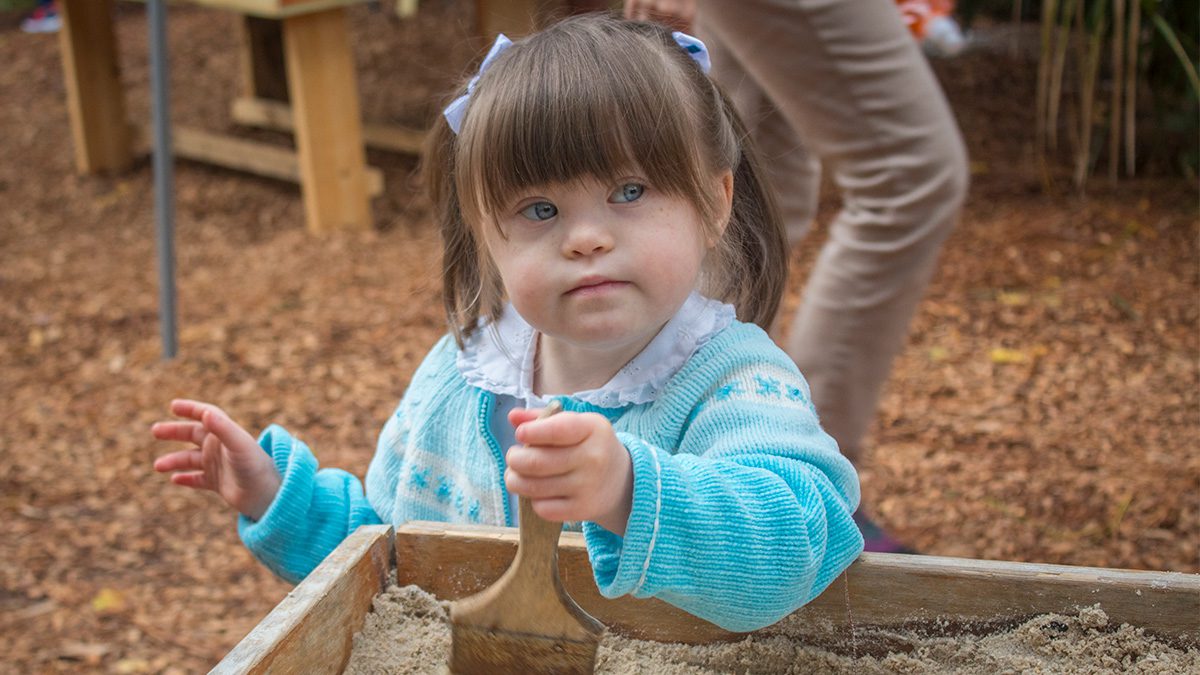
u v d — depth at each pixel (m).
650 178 1.13
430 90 5.89
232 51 6.84
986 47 5.70
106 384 3.54
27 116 6.07
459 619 1.05
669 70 1.18
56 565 2.72
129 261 4.45
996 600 1.21
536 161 1.11
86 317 3.97
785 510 1.08
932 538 2.55
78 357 3.71
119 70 5.34
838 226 2.17
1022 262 3.99
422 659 1.22
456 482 1.39
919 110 2.04
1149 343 3.43
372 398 3.37
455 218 1.41
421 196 4.82
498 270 1.28
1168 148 4.70
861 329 2.15
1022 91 5.26
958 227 4.29
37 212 4.98
